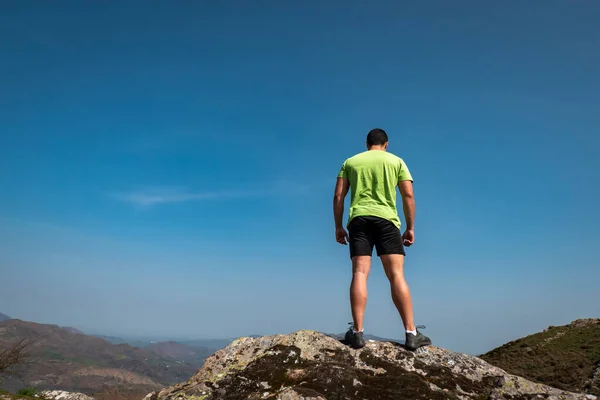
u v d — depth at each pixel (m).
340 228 5.99
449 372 4.92
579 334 44.06
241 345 5.76
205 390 4.70
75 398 20.59
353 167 5.96
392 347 5.31
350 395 4.32
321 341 5.37
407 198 5.79
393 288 5.53
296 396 4.11
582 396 4.50
